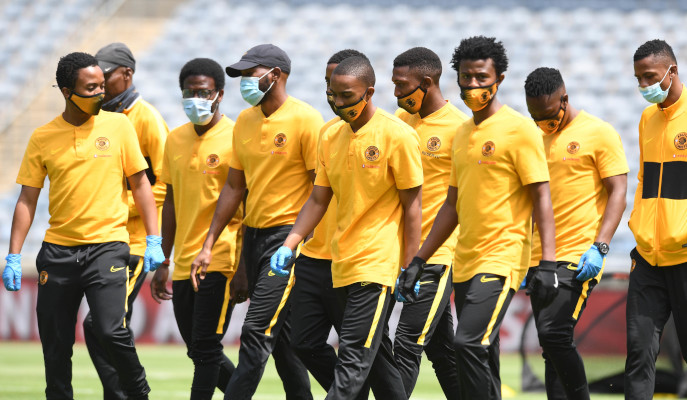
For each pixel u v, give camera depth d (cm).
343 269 1914
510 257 1888
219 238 2381
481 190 1912
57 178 2183
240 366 2123
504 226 1898
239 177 2298
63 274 2175
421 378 3922
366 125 1912
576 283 2219
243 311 5019
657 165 2122
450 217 1994
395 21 8256
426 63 2267
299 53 7925
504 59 1911
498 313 1864
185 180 2428
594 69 7519
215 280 2364
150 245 2267
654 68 2064
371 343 1880
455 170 1984
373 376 1966
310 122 2228
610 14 8169
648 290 2097
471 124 1962
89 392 3256
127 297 2305
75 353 4784
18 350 4797
